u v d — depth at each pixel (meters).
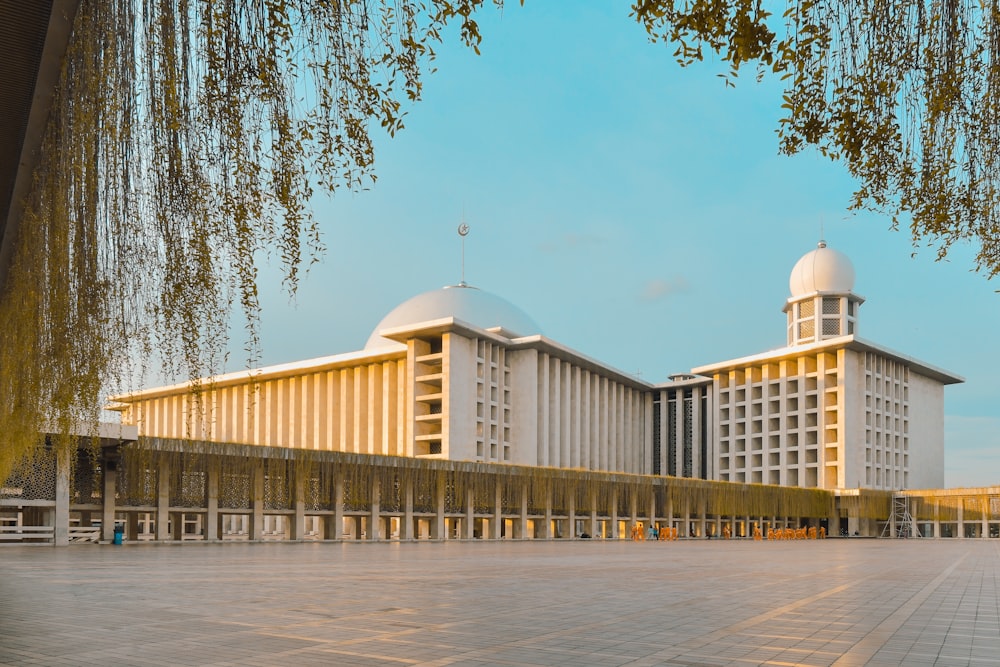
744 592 20.52
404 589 20.38
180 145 6.78
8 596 17.97
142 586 20.34
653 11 5.01
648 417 122.69
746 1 4.95
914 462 114.31
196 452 48.44
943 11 5.27
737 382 115.94
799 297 114.69
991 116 5.42
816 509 99.06
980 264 5.67
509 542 63.38
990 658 11.13
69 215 8.21
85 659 10.47
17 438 10.98
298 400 106.62
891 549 54.50
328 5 5.76
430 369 93.81
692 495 85.81
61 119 7.49
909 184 5.58
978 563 35.44
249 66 5.96
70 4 6.21
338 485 58.22
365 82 5.82
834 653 11.41
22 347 9.68
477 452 92.06
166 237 7.23
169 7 6.34
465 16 5.48
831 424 105.44
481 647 11.61
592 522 77.62
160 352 7.75
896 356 109.81
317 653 11.00
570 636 12.72
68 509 42.03
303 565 29.22
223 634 12.61
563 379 103.12
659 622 14.50
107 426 42.56
